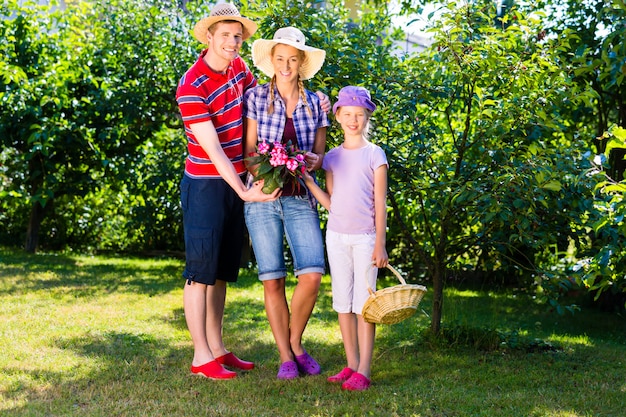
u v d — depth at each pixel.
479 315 6.34
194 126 3.83
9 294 6.15
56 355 4.25
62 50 8.60
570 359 4.68
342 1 7.00
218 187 3.95
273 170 3.75
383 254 3.76
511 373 4.21
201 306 3.96
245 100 4.01
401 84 4.83
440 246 4.96
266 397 3.57
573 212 4.51
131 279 7.38
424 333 5.01
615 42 4.75
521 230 4.45
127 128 8.57
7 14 8.41
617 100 6.82
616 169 6.77
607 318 6.66
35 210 9.31
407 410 3.43
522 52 4.71
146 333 4.92
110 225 10.06
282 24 4.97
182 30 8.60
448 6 4.64
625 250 4.20
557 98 4.63
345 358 4.43
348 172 3.85
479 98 4.72
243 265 8.84
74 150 8.69
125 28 8.59
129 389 3.64
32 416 3.20
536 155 4.60
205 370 3.90
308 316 4.03
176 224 9.81
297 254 3.92
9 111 8.23
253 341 4.82
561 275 4.71
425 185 4.68
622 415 3.48
